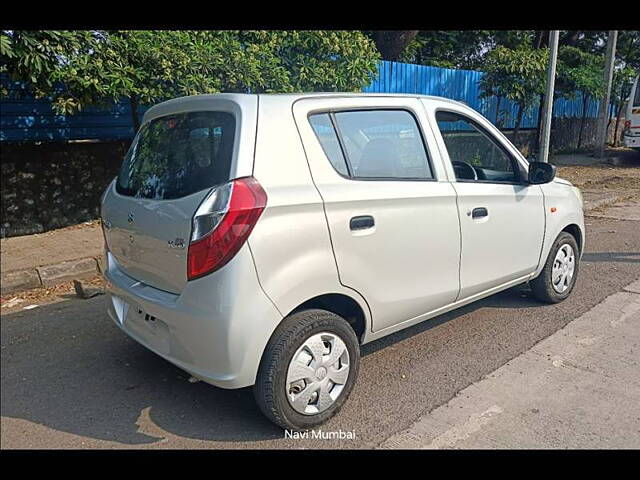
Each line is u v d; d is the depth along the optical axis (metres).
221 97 2.76
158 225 2.65
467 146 3.73
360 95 3.11
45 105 6.85
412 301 3.23
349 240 2.80
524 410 2.97
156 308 2.67
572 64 15.82
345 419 2.90
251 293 2.46
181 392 3.18
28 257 5.68
